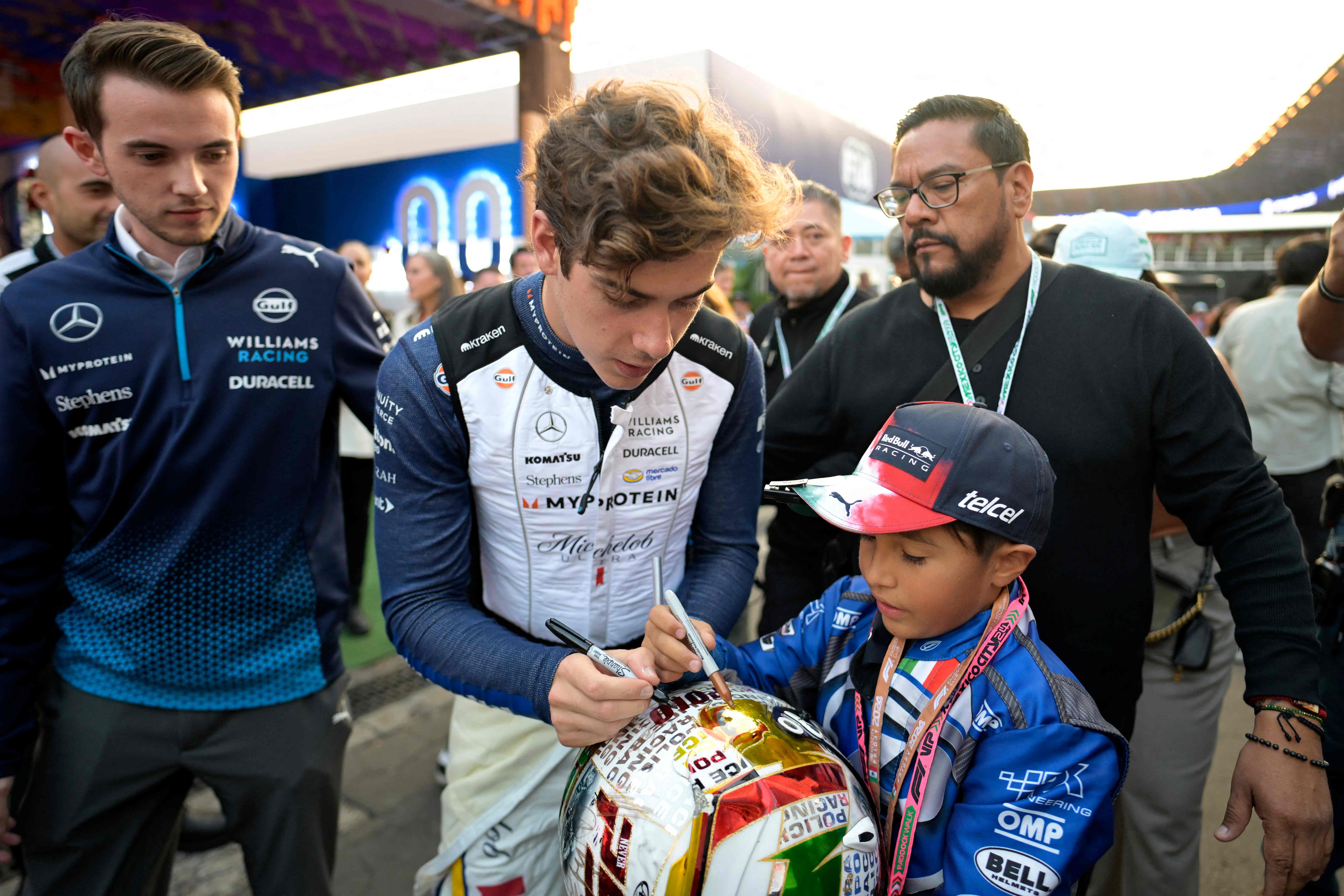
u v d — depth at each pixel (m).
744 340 1.08
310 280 1.34
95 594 1.27
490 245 5.69
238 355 1.26
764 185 0.79
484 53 3.22
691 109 0.75
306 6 2.93
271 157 5.27
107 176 1.23
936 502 0.85
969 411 0.91
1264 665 1.04
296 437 1.32
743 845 0.75
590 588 1.07
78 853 1.29
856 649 1.04
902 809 0.88
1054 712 0.85
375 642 3.31
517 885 1.16
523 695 0.89
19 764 1.25
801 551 1.49
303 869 1.36
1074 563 1.15
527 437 0.97
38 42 3.13
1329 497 1.58
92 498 1.25
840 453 1.43
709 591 1.08
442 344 0.96
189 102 1.13
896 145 1.21
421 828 2.18
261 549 1.30
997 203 1.13
